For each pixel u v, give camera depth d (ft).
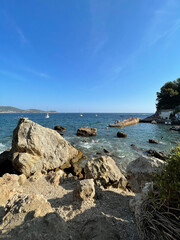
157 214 7.00
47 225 8.29
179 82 219.41
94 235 7.56
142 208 8.20
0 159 32.45
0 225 8.92
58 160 32.76
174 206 6.65
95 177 20.34
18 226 8.50
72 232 8.75
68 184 21.03
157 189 8.19
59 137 35.09
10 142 56.95
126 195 16.22
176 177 6.61
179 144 8.49
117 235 8.12
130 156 42.27
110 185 19.98
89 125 133.28
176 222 6.22
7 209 11.07
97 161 23.06
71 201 14.52
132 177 15.62
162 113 190.70
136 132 92.53
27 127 30.12
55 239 7.51
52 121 174.60
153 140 61.26
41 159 29.55
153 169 13.97
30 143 28.45
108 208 12.63
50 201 15.16
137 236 8.62
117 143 59.93
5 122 143.54
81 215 11.37
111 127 119.96
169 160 7.80
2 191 14.38
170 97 211.20
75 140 65.72
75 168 31.45
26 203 10.66
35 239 7.20
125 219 10.71
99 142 61.67
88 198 13.91
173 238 5.91
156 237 6.73
